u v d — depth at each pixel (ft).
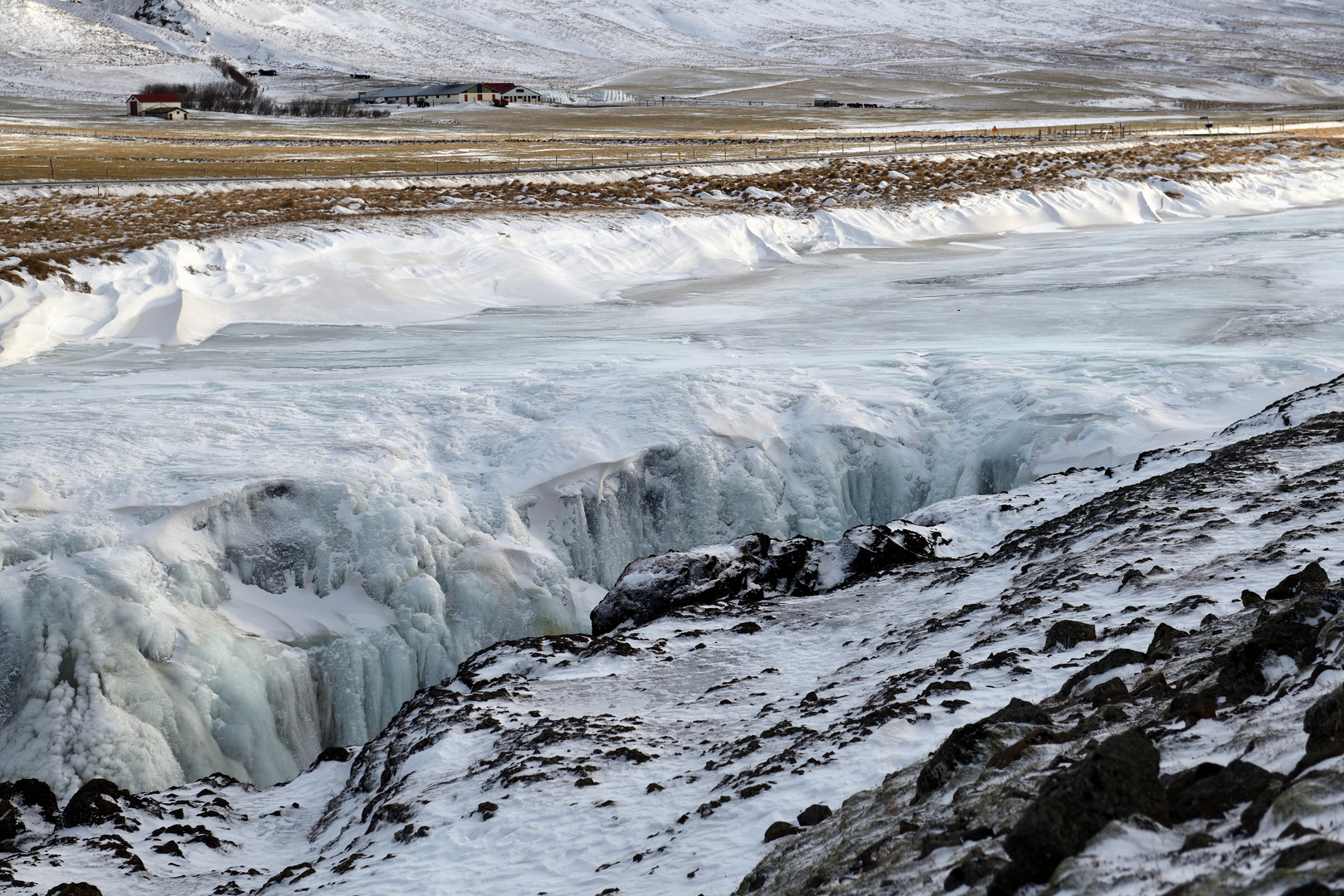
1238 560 43.29
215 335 132.16
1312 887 10.98
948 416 100.42
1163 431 92.58
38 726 63.67
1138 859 14.34
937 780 23.47
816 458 94.99
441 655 77.10
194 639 69.62
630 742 40.42
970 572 61.05
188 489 77.51
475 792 37.63
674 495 91.61
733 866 25.11
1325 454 67.92
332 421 94.63
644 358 116.57
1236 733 20.26
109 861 39.32
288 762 70.74
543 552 84.02
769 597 70.03
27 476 77.66
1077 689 30.78
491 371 111.75
